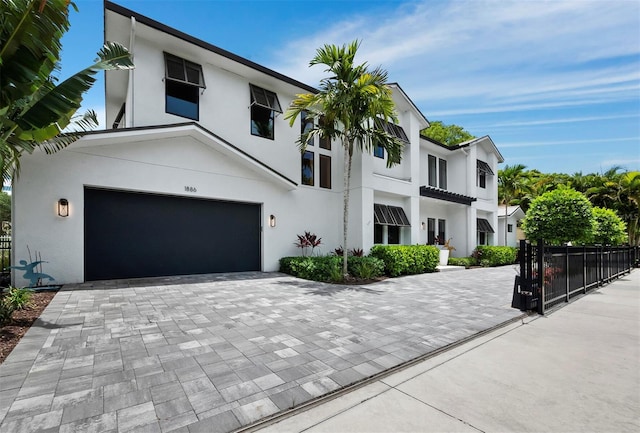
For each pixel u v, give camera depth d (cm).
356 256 1323
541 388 344
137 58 1033
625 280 1359
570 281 899
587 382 359
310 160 1495
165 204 1075
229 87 1246
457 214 2102
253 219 1299
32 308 632
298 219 1403
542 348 477
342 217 1516
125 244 994
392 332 531
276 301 755
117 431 249
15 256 806
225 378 348
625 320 654
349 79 1100
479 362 420
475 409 299
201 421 267
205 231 1165
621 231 1806
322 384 338
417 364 412
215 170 1155
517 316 657
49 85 595
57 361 385
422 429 265
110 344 446
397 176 1688
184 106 1130
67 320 559
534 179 3525
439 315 653
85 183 901
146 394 309
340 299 797
